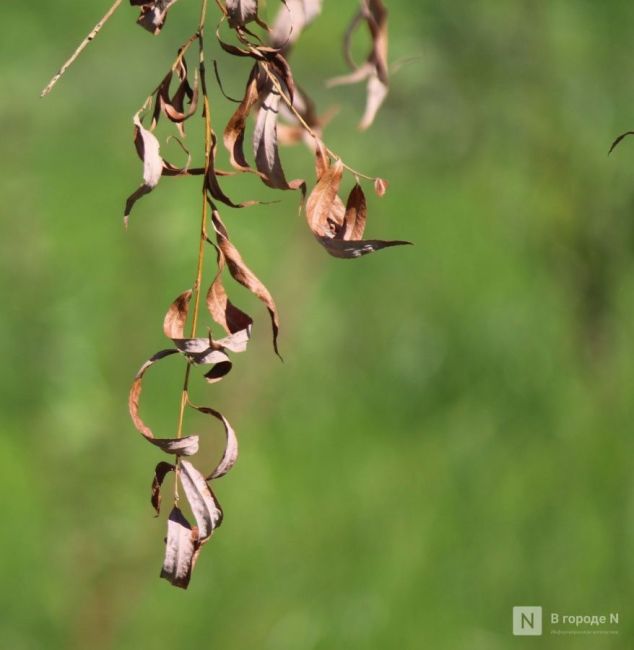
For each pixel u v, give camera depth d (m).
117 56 9.54
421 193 8.84
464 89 8.57
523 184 8.63
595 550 7.60
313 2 3.36
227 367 2.70
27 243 8.75
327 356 8.43
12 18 9.66
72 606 7.61
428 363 8.35
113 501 7.99
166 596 7.70
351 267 8.73
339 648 7.45
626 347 8.24
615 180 8.47
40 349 8.41
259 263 8.71
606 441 7.89
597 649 7.44
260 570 7.66
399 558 7.63
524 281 8.52
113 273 8.74
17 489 7.94
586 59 8.70
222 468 2.67
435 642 7.44
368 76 3.55
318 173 2.69
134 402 2.68
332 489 7.93
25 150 9.16
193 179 8.96
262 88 2.76
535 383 8.20
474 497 7.84
